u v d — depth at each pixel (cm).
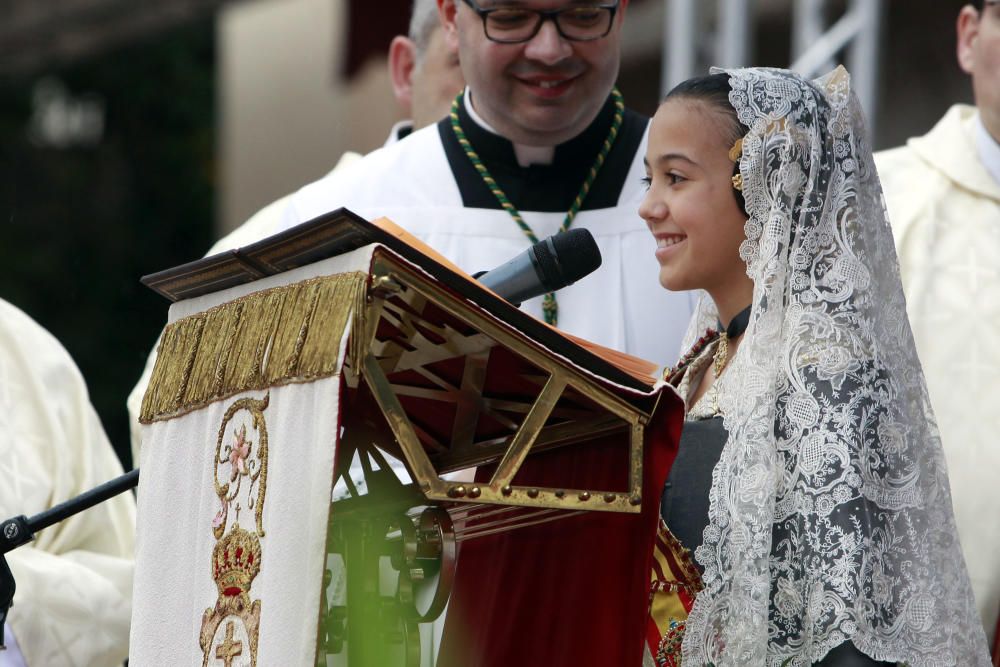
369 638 750
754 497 739
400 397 752
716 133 816
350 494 818
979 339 1166
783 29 2455
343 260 667
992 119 1230
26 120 4025
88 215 3991
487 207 1188
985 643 791
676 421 719
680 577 785
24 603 1116
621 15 1137
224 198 2611
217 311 750
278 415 674
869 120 1686
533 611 787
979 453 1127
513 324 686
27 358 1227
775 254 779
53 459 1198
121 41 3200
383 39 2173
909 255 1215
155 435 766
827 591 729
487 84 1123
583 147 1191
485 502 691
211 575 703
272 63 2558
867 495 747
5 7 3152
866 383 765
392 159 1222
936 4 2266
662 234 834
